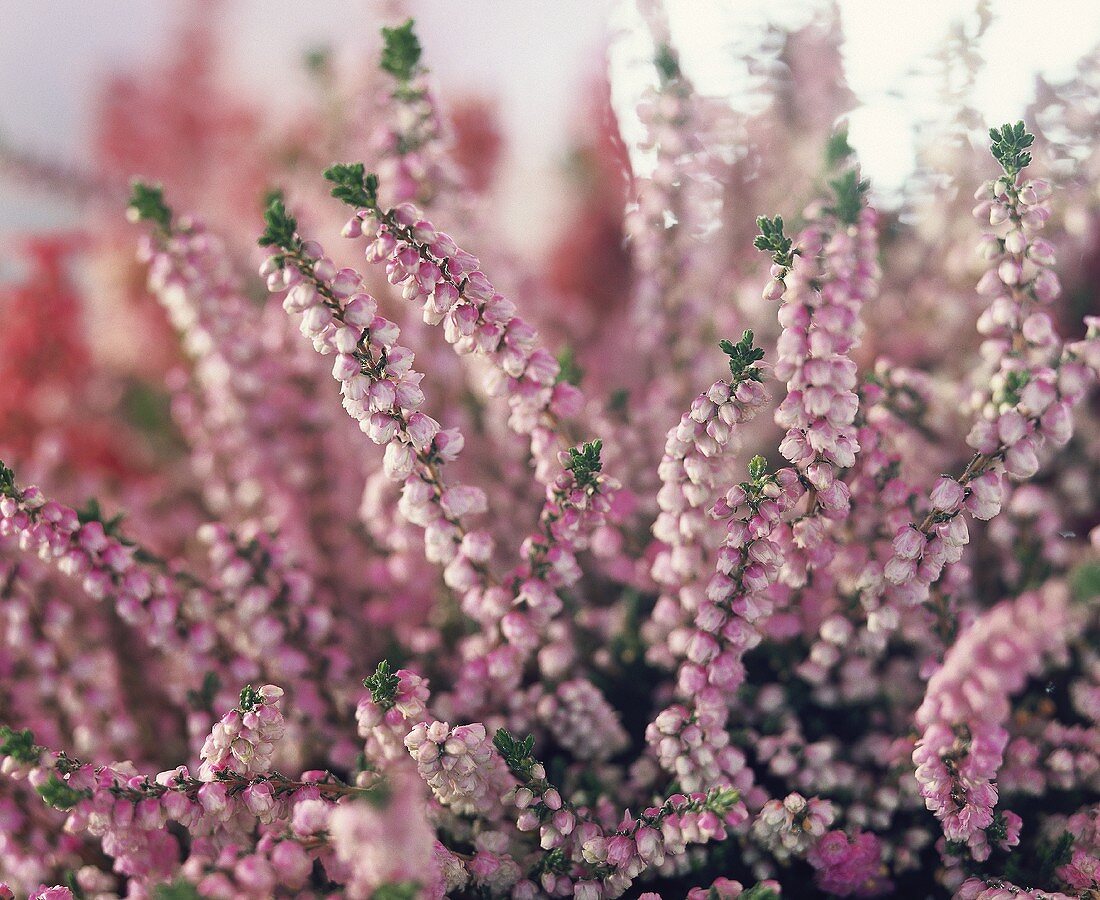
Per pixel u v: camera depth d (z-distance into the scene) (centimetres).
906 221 31
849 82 32
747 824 28
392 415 27
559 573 28
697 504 27
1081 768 28
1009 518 29
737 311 31
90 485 34
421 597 31
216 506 32
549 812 27
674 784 28
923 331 31
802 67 31
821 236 28
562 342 33
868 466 28
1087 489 29
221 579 29
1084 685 28
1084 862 27
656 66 31
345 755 29
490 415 31
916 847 28
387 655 30
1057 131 31
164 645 29
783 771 28
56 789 26
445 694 29
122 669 30
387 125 30
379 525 30
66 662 30
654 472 30
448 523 28
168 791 27
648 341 31
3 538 28
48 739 29
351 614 31
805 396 26
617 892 27
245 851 26
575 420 31
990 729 27
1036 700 29
